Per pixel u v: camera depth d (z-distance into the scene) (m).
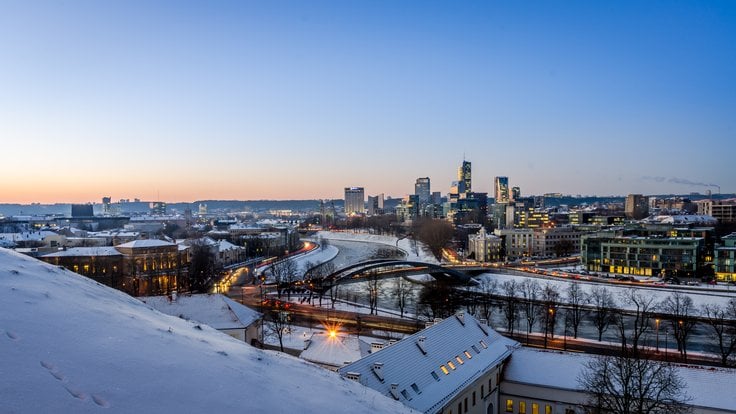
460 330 72.56
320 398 20.23
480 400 64.50
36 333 16.56
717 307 140.12
